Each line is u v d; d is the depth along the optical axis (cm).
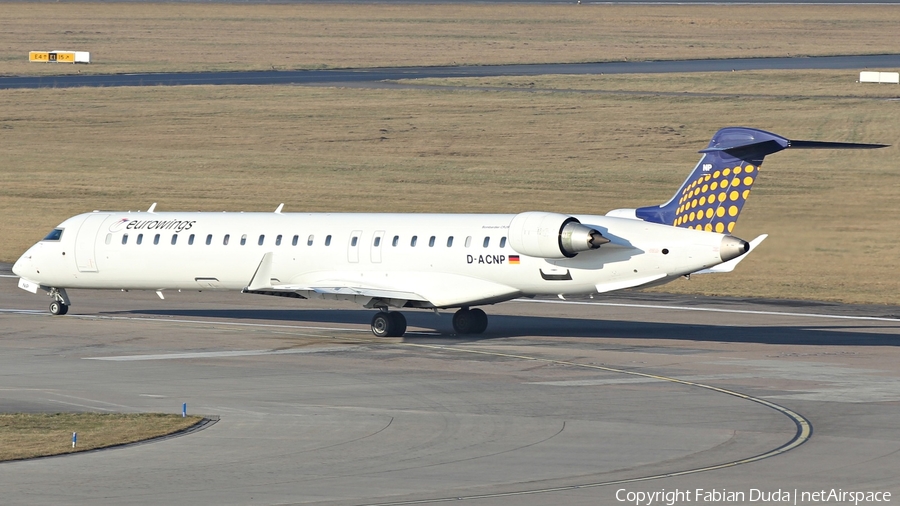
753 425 8606
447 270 13475
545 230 12781
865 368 11219
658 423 8694
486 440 8094
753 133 12588
